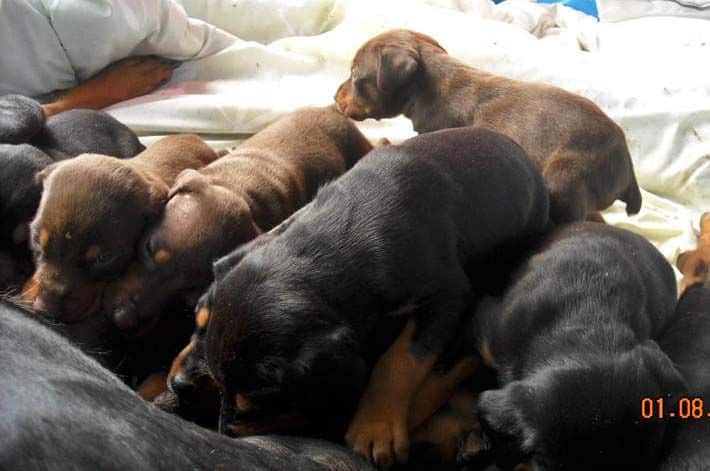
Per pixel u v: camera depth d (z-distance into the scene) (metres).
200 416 0.55
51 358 0.38
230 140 0.82
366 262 0.54
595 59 0.94
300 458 0.44
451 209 0.58
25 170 0.62
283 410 0.50
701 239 0.71
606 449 0.46
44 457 0.33
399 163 0.59
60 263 0.57
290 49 0.93
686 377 0.54
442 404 0.56
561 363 0.50
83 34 0.78
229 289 0.51
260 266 0.52
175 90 0.85
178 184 0.61
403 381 0.54
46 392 0.35
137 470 0.34
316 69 0.91
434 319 0.56
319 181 0.71
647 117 0.82
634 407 0.47
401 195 0.57
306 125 0.74
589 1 1.19
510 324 0.55
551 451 0.47
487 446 0.53
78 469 0.33
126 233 0.59
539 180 0.65
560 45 0.98
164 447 0.36
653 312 0.56
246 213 0.60
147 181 0.61
